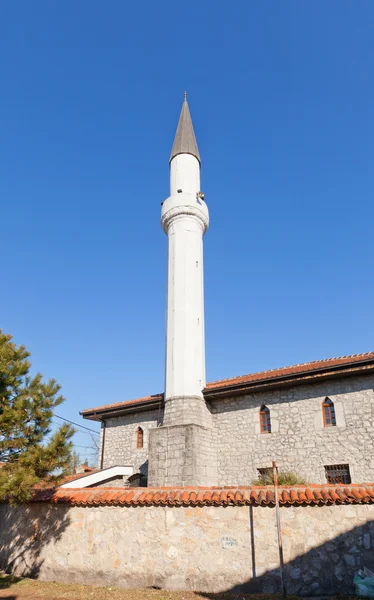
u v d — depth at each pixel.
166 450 17.83
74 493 12.02
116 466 20.12
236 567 9.78
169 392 19.42
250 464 17.53
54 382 11.35
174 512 10.61
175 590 9.94
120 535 10.92
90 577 10.88
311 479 15.90
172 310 20.94
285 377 16.94
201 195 23.06
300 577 9.30
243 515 10.10
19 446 10.23
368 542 9.10
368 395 15.70
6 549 12.70
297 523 9.70
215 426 19.08
